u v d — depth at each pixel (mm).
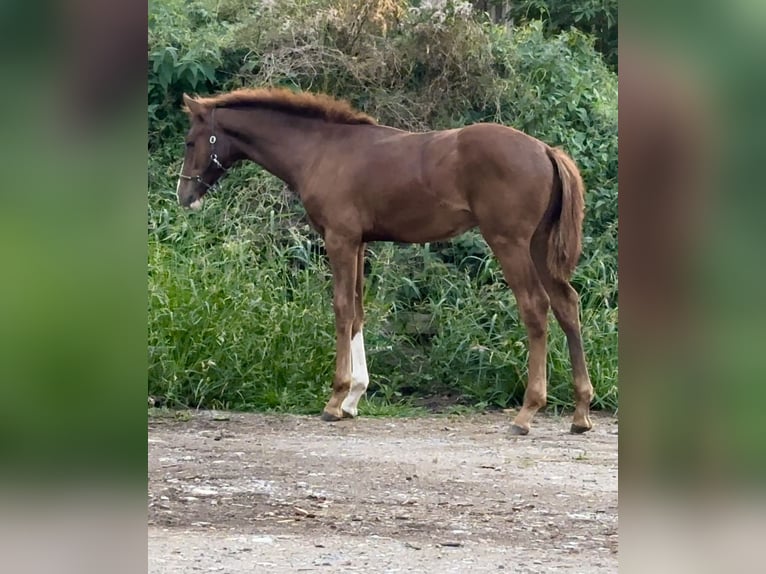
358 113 7531
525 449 6168
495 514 4305
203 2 10844
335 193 7293
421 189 7059
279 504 4414
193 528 3898
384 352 8508
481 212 6859
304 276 8672
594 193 9516
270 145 7602
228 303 8070
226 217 9312
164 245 8664
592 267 8789
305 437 6512
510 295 8500
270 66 9938
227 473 5129
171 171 9711
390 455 5832
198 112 7758
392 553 3545
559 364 7973
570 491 4848
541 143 6859
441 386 8383
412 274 9055
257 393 7871
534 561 3439
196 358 7855
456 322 8438
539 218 6770
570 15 11516
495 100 9859
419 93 9977
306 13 10078
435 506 4449
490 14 11719
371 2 9875
